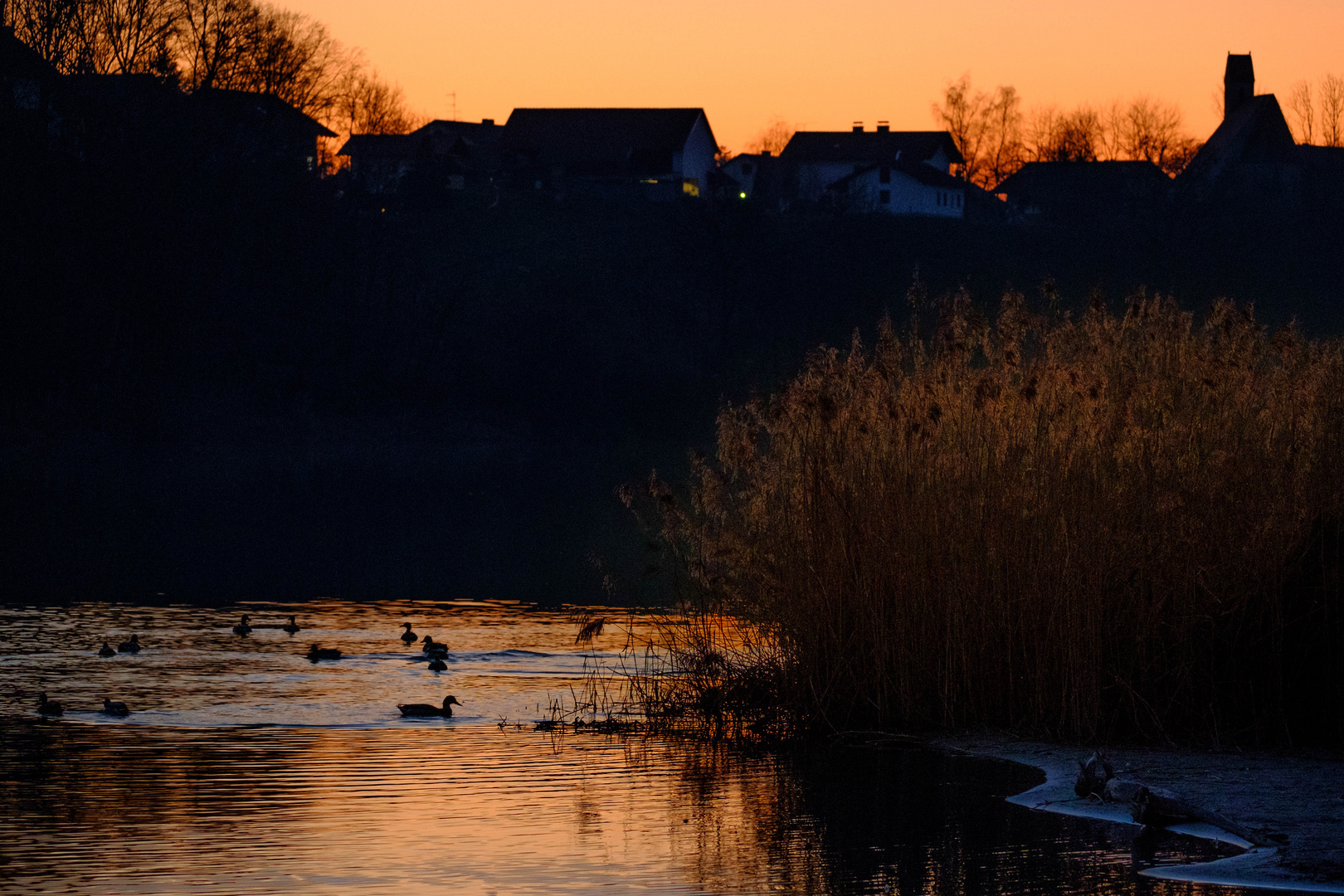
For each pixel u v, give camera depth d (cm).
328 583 4347
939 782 1834
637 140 19112
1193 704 2008
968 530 2116
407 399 10975
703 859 1490
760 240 14200
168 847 1517
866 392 2259
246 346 9831
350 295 10938
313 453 9806
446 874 1430
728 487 2289
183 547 5175
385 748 2056
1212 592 1975
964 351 2236
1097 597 2014
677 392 12131
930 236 15538
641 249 15100
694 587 2314
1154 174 15888
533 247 14825
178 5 9650
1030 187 17350
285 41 10269
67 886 1379
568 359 11844
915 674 2127
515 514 6844
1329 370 2108
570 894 1372
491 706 2412
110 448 8312
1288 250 15112
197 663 2841
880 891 1384
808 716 2141
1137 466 2056
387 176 13462
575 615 3672
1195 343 2211
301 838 1560
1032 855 1509
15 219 8125
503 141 19412
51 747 2030
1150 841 1567
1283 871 1434
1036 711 2061
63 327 8225
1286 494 2011
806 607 2152
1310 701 1998
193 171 9212
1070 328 2238
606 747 2083
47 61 8775
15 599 3788
